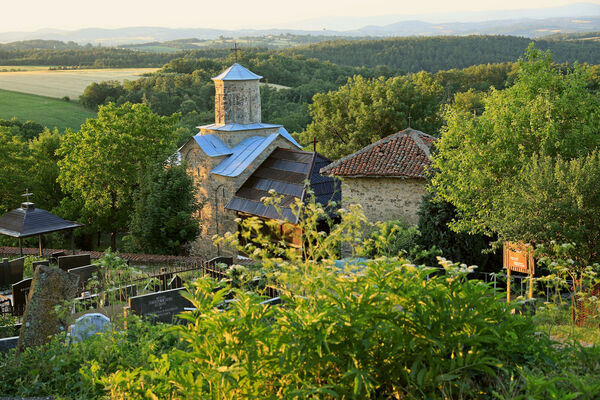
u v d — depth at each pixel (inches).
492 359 217.8
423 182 1049.5
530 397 196.1
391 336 224.4
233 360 227.6
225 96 1542.8
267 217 1238.9
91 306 612.1
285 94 4611.2
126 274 594.6
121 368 351.9
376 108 2207.2
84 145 1669.5
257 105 1590.8
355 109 2330.2
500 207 773.9
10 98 4719.5
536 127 885.2
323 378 229.1
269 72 5319.9
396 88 2282.2
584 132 860.0
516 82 981.8
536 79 939.3
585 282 430.0
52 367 378.3
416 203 1061.8
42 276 488.4
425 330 224.5
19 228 975.6
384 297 225.6
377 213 1102.4
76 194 1763.0
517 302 252.7
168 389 269.6
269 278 329.7
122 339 398.9
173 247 1259.2
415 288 233.3
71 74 6353.3
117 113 1763.0
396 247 594.6
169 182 1262.3
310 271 290.4
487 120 944.9
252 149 1457.9
